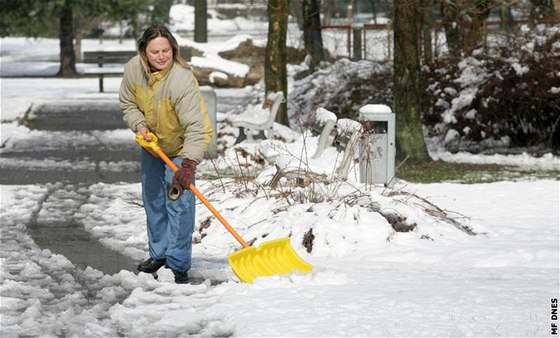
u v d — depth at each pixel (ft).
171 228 45.60
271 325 36.58
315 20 160.66
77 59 268.21
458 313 38.11
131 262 50.29
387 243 51.62
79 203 68.59
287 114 109.60
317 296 40.98
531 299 40.45
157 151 44.78
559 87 98.84
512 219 61.26
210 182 66.23
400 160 92.79
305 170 59.06
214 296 42.16
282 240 45.32
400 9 91.97
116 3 217.97
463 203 67.67
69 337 36.83
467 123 101.71
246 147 87.30
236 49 199.93
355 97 114.62
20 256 51.39
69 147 102.58
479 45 107.34
